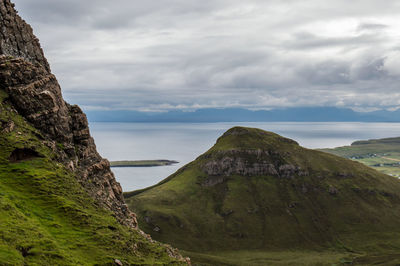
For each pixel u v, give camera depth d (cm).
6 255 4641
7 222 5378
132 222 8881
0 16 9294
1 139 7262
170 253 8119
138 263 6334
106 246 6262
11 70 8506
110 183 9594
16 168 6944
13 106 8200
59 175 7419
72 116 9556
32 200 6475
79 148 9294
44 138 8181
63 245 5703
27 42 9844
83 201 7281
